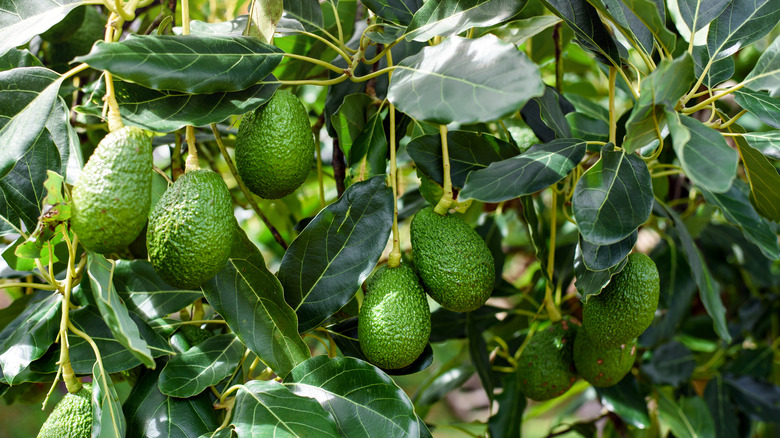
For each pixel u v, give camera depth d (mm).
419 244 1086
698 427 1446
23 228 1112
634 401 1352
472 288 1070
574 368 1238
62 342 1025
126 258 1246
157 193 1143
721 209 1160
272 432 1007
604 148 1055
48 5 1060
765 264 1660
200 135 1386
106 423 1003
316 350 1919
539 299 1557
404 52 1310
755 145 1139
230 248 1002
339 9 1425
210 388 1093
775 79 1082
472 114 948
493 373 1410
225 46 1029
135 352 929
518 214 1798
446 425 1462
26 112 1016
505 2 1075
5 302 2432
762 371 1674
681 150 953
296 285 1098
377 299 1059
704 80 1162
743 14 1150
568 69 1810
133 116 1005
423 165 1139
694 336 1787
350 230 1099
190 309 1318
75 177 1021
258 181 1045
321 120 1344
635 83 1213
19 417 3092
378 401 1037
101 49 961
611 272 1069
